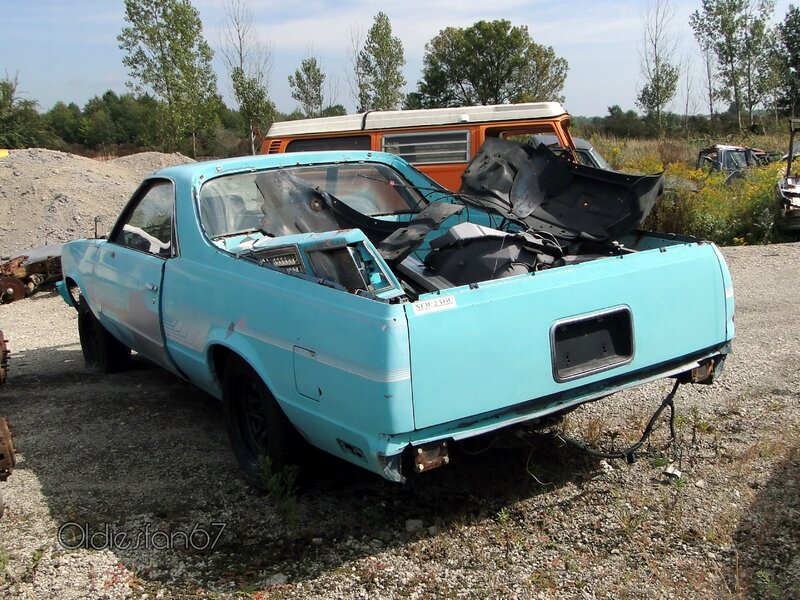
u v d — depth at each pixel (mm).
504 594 3090
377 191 5570
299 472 3920
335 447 3418
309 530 3682
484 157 5059
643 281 3658
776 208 12891
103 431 5105
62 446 4871
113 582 3318
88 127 72562
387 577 3256
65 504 4062
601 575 3184
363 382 3100
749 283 9078
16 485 4312
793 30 44031
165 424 5191
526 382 3322
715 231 12859
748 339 6527
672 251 3812
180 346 4582
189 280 4395
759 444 4289
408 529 3633
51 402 5773
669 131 40500
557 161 4988
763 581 3064
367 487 4094
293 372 3512
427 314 3080
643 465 4160
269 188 4730
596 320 3535
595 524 3584
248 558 3471
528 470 3973
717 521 3537
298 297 3490
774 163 18250
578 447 4008
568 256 4496
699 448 4336
